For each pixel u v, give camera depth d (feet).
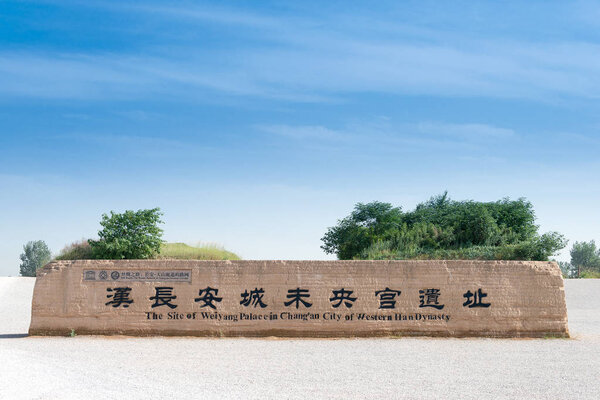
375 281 55.42
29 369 37.58
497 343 51.26
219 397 30.71
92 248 90.22
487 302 55.16
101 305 55.62
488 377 36.40
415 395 31.50
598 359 43.19
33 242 197.98
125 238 88.22
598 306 81.15
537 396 31.55
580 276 128.88
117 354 44.68
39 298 55.98
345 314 54.95
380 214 122.31
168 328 55.11
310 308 55.06
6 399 29.43
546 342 51.96
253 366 39.78
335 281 55.42
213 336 54.70
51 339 53.06
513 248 94.99
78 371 37.52
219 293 55.47
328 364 40.63
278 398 30.60
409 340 52.75
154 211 91.35
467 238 106.42
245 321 55.01
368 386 33.63
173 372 37.55
